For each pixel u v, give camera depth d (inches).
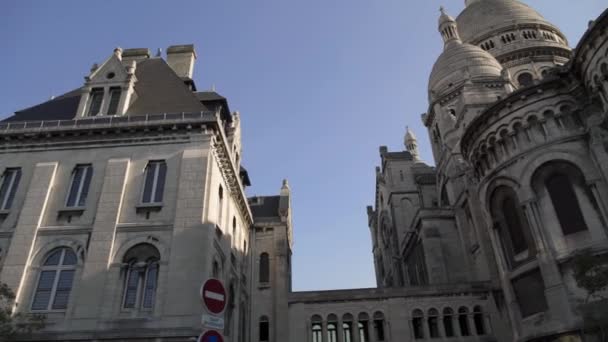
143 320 864.3
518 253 1117.1
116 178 1025.5
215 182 1072.2
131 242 950.4
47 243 968.9
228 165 1193.4
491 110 1195.3
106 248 941.2
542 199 1059.3
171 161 1043.3
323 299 1290.6
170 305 871.1
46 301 912.9
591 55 1001.5
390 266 2273.6
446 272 1536.7
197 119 1076.5
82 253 954.1
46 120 1160.8
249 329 1434.5
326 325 1261.1
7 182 1070.4
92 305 884.0
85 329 859.4
